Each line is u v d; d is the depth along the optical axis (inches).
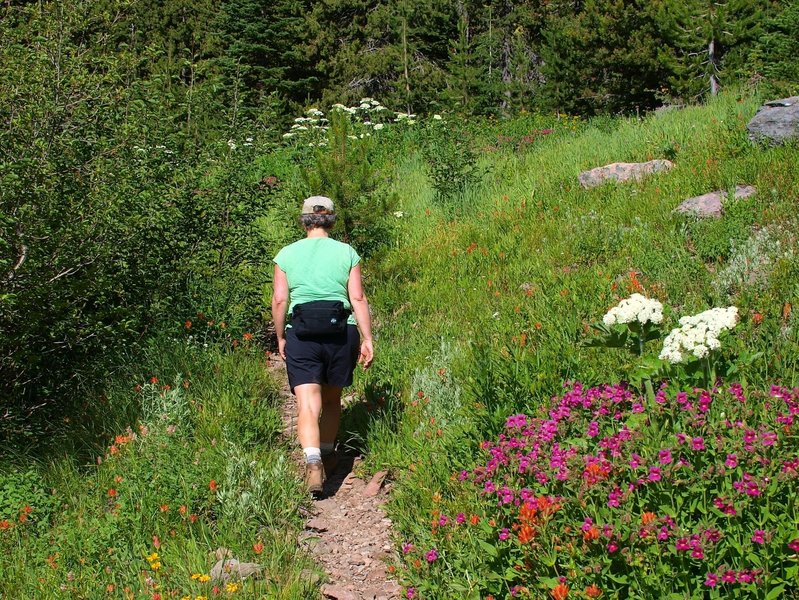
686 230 328.2
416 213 488.4
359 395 243.0
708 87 746.8
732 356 177.6
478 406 195.0
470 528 147.2
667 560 120.2
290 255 197.2
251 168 344.5
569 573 121.7
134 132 261.7
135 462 189.2
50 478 198.5
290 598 143.2
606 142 548.1
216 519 177.3
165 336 274.1
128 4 271.4
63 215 231.3
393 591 151.9
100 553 161.0
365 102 775.1
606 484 134.0
